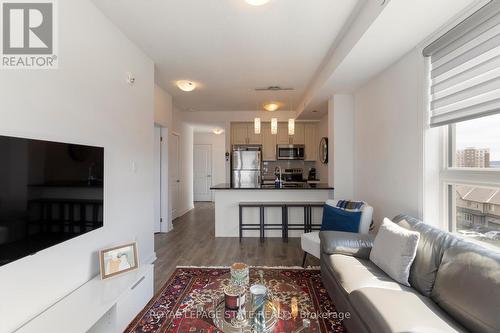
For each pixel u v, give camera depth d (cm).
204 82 416
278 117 638
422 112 227
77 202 180
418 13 183
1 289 137
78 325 143
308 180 659
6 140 130
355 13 226
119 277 203
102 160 208
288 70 365
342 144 408
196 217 614
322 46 290
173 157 583
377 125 320
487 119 178
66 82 181
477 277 132
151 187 321
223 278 210
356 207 292
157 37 267
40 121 160
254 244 399
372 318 140
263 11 223
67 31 182
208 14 227
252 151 640
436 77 213
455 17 188
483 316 120
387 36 218
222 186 485
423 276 167
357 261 215
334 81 342
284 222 420
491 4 153
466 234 198
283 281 224
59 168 165
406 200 255
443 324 130
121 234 251
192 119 646
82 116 197
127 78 265
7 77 142
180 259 334
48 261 164
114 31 241
